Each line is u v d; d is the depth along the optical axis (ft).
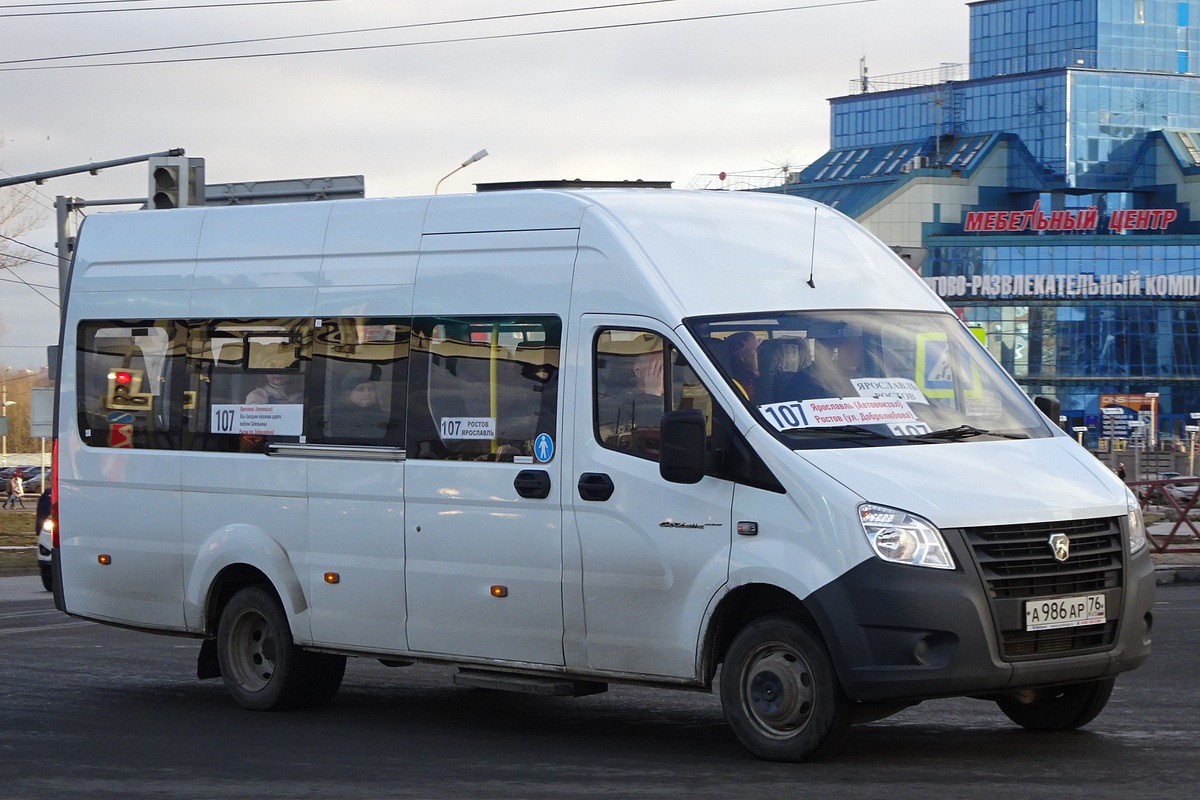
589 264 27.84
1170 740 27.20
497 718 31.22
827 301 27.76
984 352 28.84
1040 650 24.54
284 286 32.37
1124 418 317.63
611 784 24.11
